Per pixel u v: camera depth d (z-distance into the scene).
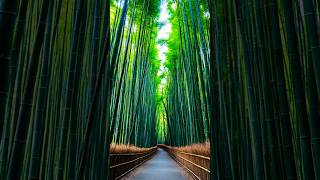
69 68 1.91
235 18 1.97
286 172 1.47
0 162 1.44
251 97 1.73
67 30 1.97
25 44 1.56
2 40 0.92
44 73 1.59
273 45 1.54
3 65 0.93
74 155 1.88
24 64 1.53
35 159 1.55
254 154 1.69
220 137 2.28
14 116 1.47
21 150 1.23
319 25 1.17
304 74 1.30
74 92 1.90
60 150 1.86
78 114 1.97
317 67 1.15
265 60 1.60
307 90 1.26
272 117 1.55
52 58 1.76
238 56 1.96
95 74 2.09
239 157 1.98
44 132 1.68
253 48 1.72
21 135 1.23
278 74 1.51
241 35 1.86
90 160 2.07
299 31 1.38
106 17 2.18
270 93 1.56
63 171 1.84
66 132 1.86
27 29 1.58
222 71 2.21
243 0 1.87
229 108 2.09
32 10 1.61
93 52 2.12
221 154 2.24
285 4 1.41
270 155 1.56
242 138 1.94
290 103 1.48
